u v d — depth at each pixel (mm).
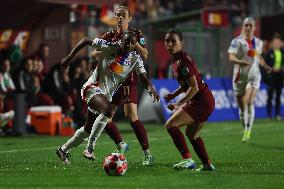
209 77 64062
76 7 64750
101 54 28031
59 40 57219
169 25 60812
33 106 50844
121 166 25984
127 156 33562
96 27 63875
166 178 25469
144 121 58781
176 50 26344
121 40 28062
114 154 26234
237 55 42750
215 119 61469
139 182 24516
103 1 51125
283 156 33938
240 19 71375
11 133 48469
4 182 24531
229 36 64750
